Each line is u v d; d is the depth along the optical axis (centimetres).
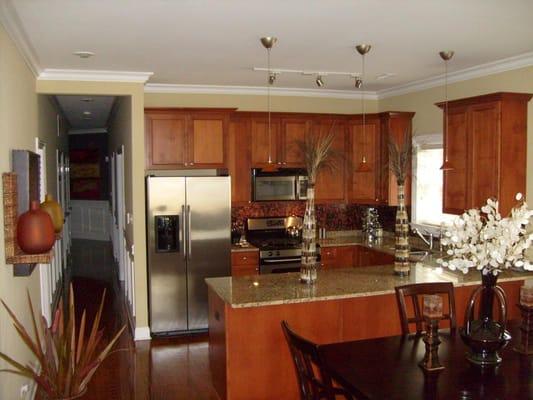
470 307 270
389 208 680
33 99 484
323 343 384
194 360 487
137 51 431
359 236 703
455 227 280
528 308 286
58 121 796
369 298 395
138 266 548
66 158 981
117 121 763
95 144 1232
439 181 588
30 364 399
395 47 423
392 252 575
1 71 318
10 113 350
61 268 791
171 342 539
